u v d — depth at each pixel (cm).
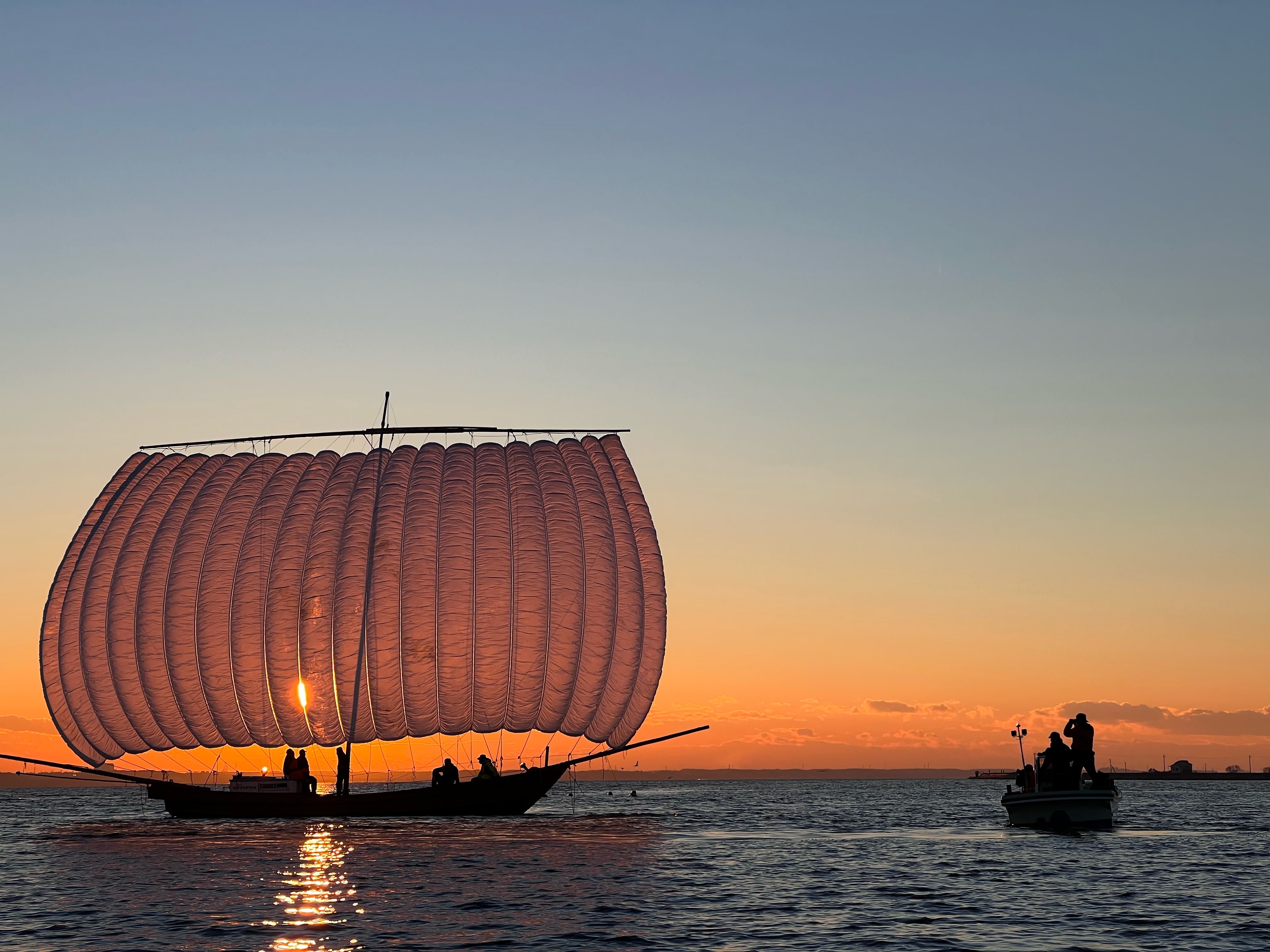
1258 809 12162
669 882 4747
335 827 6781
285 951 3428
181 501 7419
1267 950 3453
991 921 3912
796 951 3441
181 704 7069
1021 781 7019
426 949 3453
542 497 7144
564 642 6881
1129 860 5541
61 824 8856
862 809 12475
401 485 7162
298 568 7056
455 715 6819
